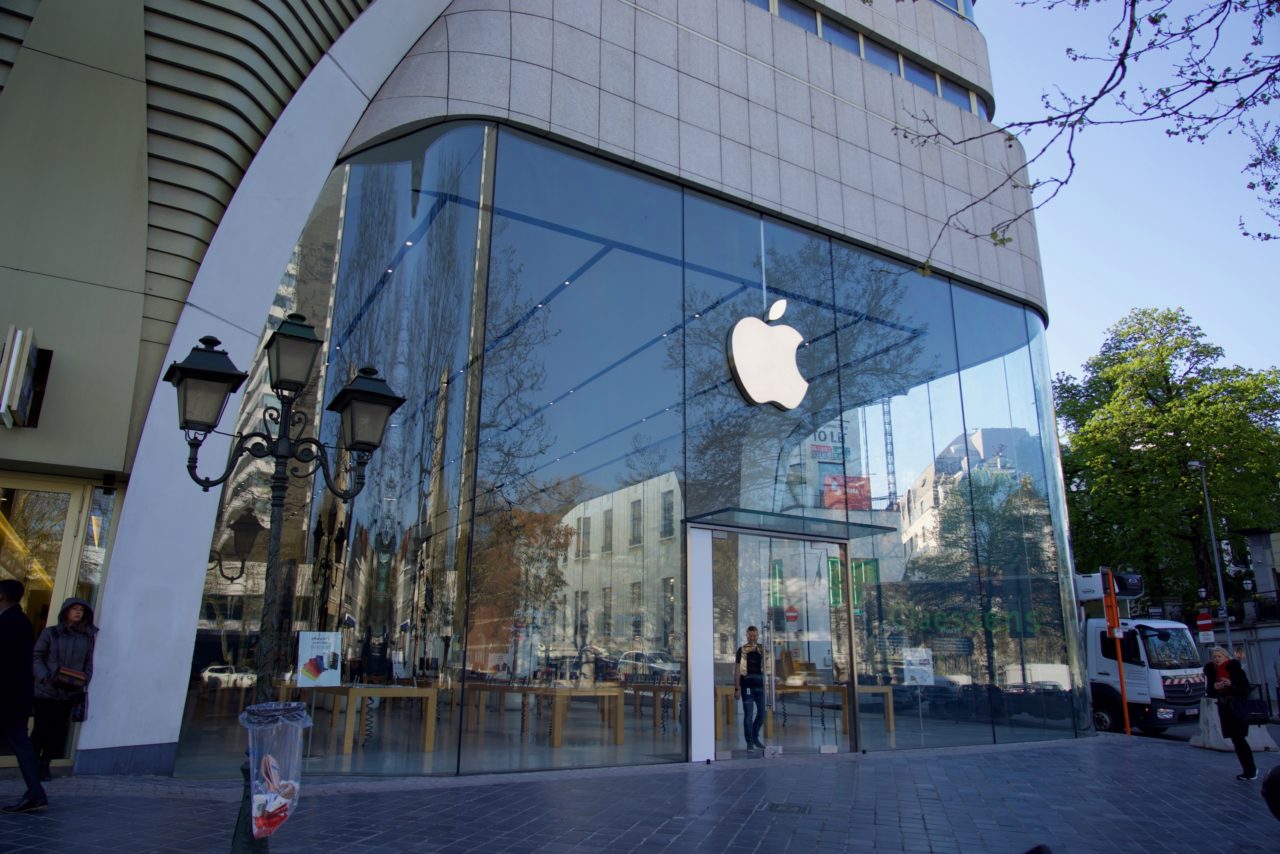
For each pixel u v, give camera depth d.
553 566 9.53
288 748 4.59
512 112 10.23
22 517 7.77
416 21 9.88
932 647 12.39
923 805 7.50
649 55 11.58
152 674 7.63
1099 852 5.94
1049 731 13.31
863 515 12.16
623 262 10.86
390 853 5.27
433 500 9.08
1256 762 11.09
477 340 9.65
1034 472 14.51
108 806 6.25
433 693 8.69
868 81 14.03
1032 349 15.23
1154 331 36.66
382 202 9.52
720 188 11.79
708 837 6.00
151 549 7.75
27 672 6.05
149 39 7.85
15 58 7.41
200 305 8.12
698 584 10.50
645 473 10.39
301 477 8.65
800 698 11.06
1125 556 34.97
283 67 8.61
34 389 7.32
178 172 8.05
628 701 9.69
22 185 7.44
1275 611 34.50
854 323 12.91
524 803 7.12
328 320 8.99
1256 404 33.78
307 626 8.38
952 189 14.62
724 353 11.48
